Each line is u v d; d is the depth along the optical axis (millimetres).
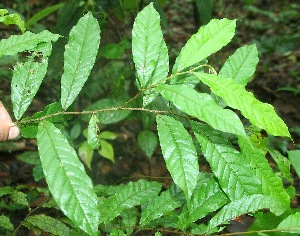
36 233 419
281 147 785
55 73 608
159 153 833
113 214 346
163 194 345
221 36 265
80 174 234
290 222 281
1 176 746
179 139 265
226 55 1397
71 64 286
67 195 227
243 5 1782
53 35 286
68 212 224
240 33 1604
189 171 258
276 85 1267
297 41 1507
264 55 1445
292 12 1698
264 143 335
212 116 230
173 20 1669
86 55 288
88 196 229
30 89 281
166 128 269
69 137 603
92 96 724
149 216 337
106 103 555
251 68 316
